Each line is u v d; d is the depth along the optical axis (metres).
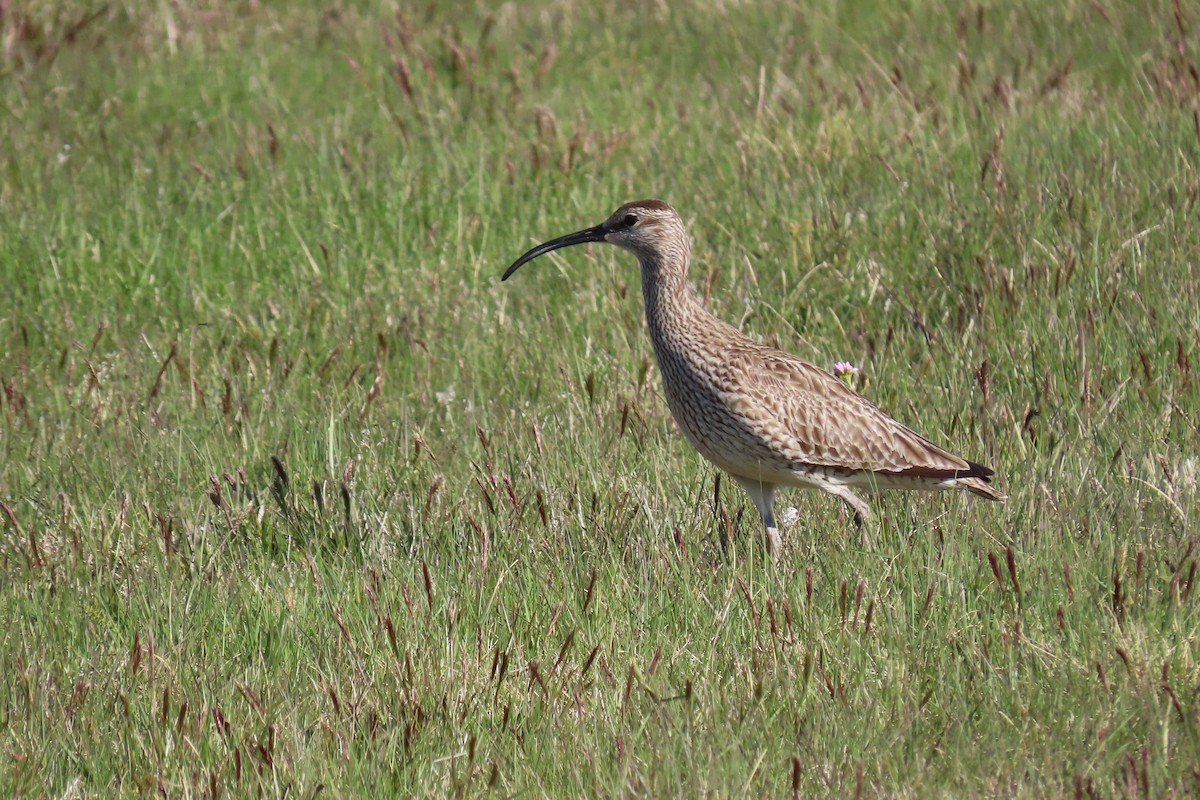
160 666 8.48
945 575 8.70
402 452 11.33
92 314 13.73
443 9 21.45
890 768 7.21
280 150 16.45
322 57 19.67
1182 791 6.87
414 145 16.42
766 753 7.43
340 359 12.90
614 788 7.23
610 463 10.83
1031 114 15.77
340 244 14.32
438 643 8.55
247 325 13.45
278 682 8.29
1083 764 7.05
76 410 12.13
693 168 15.55
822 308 13.04
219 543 10.16
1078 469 9.97
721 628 8.57
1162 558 8.78
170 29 19.84
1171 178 13.50
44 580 9.73
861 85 16.39
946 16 19.25
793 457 10.03
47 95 18.09
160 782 7.41
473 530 9.80
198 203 15.51
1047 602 8.53
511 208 15.01
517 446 11.21
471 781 7.41
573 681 8.09
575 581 9.20
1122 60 17.05
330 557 10.06
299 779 7.46
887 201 14.21
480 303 13.52
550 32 20.42
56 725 7.99
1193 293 11.91
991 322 12.02
